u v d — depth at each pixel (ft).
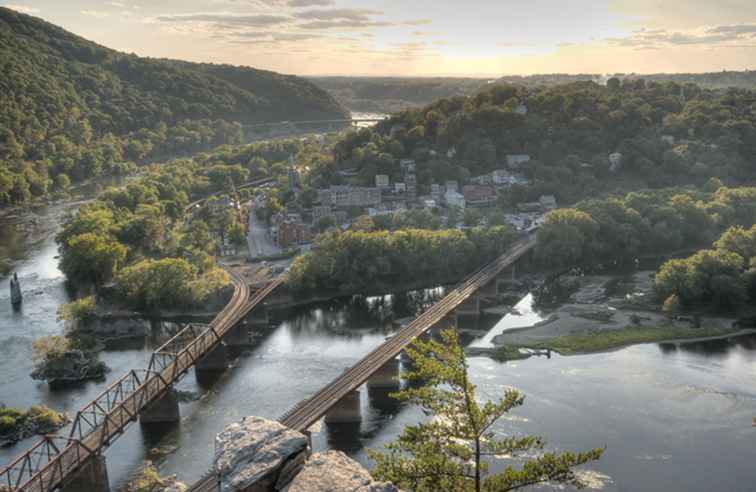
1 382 584.40
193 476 437.99
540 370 597.93
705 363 610.65
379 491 144.15
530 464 184.34
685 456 445.78
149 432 503.20
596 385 561.43
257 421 176.96
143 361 637.71
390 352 574.97
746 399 531.09
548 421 495.00
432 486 188.65
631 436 472.85
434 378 194.70
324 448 473.67
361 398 559.38
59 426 498.69
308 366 629.51
